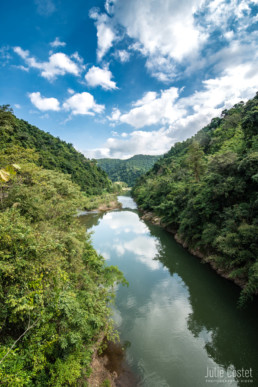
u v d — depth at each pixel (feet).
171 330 35.04
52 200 53.72
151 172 317.01
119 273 44.09
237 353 30.19
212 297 44.78
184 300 44.11
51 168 214.69
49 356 20.21
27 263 18.85
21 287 18.29
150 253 74.13
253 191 51.11
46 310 19.71
